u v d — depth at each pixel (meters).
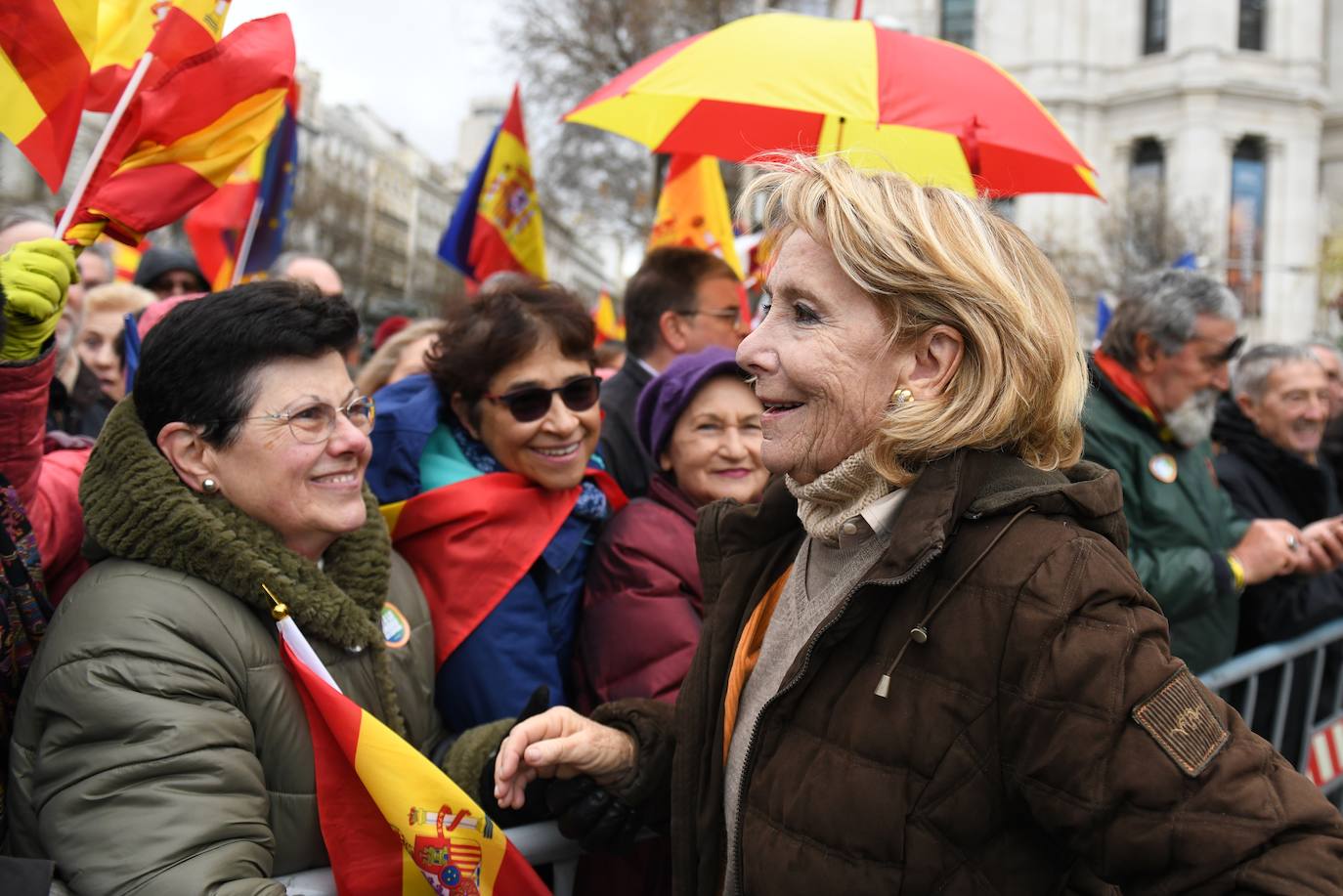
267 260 3.57
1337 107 39.12
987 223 1.27
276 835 1.48
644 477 3.14
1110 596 1.13
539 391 2.14
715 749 1.47
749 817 1.29
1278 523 2.81
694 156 4.46
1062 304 1.28
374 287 41.97
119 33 1.75
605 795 1.60
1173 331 2.71
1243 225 34.62
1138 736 1.08
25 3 1.59
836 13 11.12
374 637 1.65
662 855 1.90
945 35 34.56
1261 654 2.84
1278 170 34.50
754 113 3.29
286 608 1.52
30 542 1.54
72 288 3.24
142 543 1.49
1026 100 2.70
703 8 12.45
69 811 1.34
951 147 3.10
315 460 1.56
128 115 1.69
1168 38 34.31
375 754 1.46
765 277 1.35
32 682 1.43
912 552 1.17
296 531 1.60
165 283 4.22
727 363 2.19
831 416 1.24
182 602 1.45
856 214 1.21
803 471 1.29
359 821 1.51
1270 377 3.33
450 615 2.06
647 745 1.61
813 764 1.22
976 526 1.21
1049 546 1.16
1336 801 3.16
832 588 1.30
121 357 3.41
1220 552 2.72
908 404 1.21
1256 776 1.08
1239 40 34.50
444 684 2.05
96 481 1.54
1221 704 1.15
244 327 1.52
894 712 1.18
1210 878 1.04
